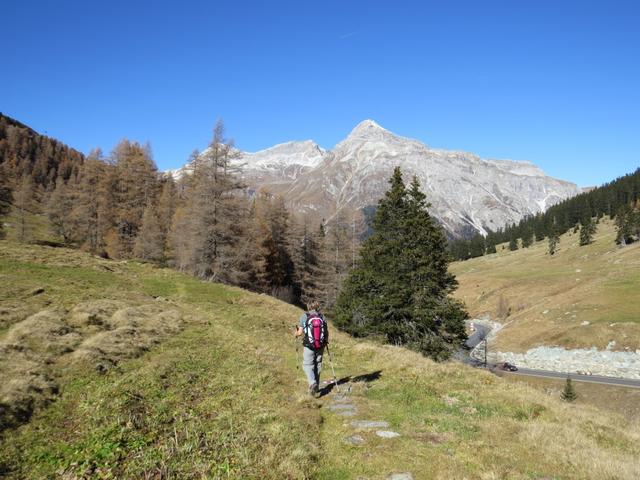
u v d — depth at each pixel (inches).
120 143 2819.9
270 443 306.7
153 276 1304.1
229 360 572.1
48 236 2947.8
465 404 444.5
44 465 269.0
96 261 1322.6
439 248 1440.7
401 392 468.8
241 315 992.2
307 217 3275.1
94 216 2477.9
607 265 4936.0
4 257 1115.9
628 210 6107.3
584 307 3489.2
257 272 2230.6
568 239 7795.3
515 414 423.8
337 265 2442.2
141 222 2509.8
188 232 1927.9
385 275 1406.3
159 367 496.4
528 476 271.6
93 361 490.9
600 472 285.9
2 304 690.2
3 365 430.6
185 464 269.3
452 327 1352.1
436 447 317.4
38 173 5324.8
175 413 364.2
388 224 1475.1
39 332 558.6
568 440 351.9
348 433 343.9
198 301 1083.3
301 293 2881.4
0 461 268.8
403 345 1348.4
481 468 281.4
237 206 1738.4
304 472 267.6
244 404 398.6
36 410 354.6
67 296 825.5
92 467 265.3
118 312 744.3
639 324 2940.5
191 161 2373.3
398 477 266.8
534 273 5541.3
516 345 3363.7
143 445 296.0
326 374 559.5
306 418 367.6
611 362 2780.5
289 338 832.3
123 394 396.5
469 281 5935.0
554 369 2940.5
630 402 2233.0
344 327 1480.1
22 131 6515.8
